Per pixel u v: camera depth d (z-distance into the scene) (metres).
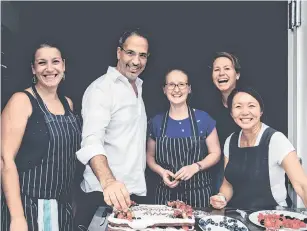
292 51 1.35
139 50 1.35
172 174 1.36
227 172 1.37
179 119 1.36
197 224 1.19
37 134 1.31
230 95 1.37
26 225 1.33
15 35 1.33
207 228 1.15
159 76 1.36
